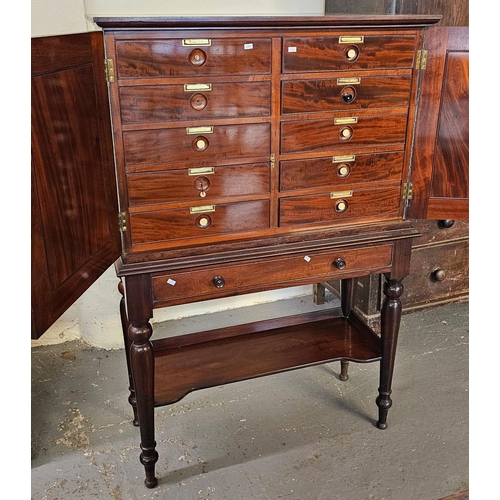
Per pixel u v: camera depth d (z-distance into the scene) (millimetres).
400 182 1740
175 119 1455
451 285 2639
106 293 2414
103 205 1596
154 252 1560
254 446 1927
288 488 1744
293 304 2924
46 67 1279
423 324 2684
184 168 1511
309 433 1985
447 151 1697
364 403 2145
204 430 2010
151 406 1668
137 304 1558
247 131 1528
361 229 1734
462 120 1653
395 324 1857
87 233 1539
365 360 1903
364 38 1528
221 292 1638
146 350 1604
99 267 1621
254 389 2244
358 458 1862
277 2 2408
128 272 1498
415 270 2531
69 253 1460
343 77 1553
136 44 1358
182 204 1548
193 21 1349
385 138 1666
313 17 1432
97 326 2467
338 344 2014
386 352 1897
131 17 1308
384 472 1802
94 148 1511
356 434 1976
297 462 1850
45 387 2250
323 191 1670
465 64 1591
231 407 2135
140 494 1731
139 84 1394
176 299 1596
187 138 1484
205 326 2689
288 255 1665
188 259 1561
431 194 1759
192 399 2184
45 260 1361
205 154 1516
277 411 2107
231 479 1784
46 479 1788
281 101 1522
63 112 1362
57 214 1389
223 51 1428
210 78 1442
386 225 1760
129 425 2037
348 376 2318
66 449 1917
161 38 1370
